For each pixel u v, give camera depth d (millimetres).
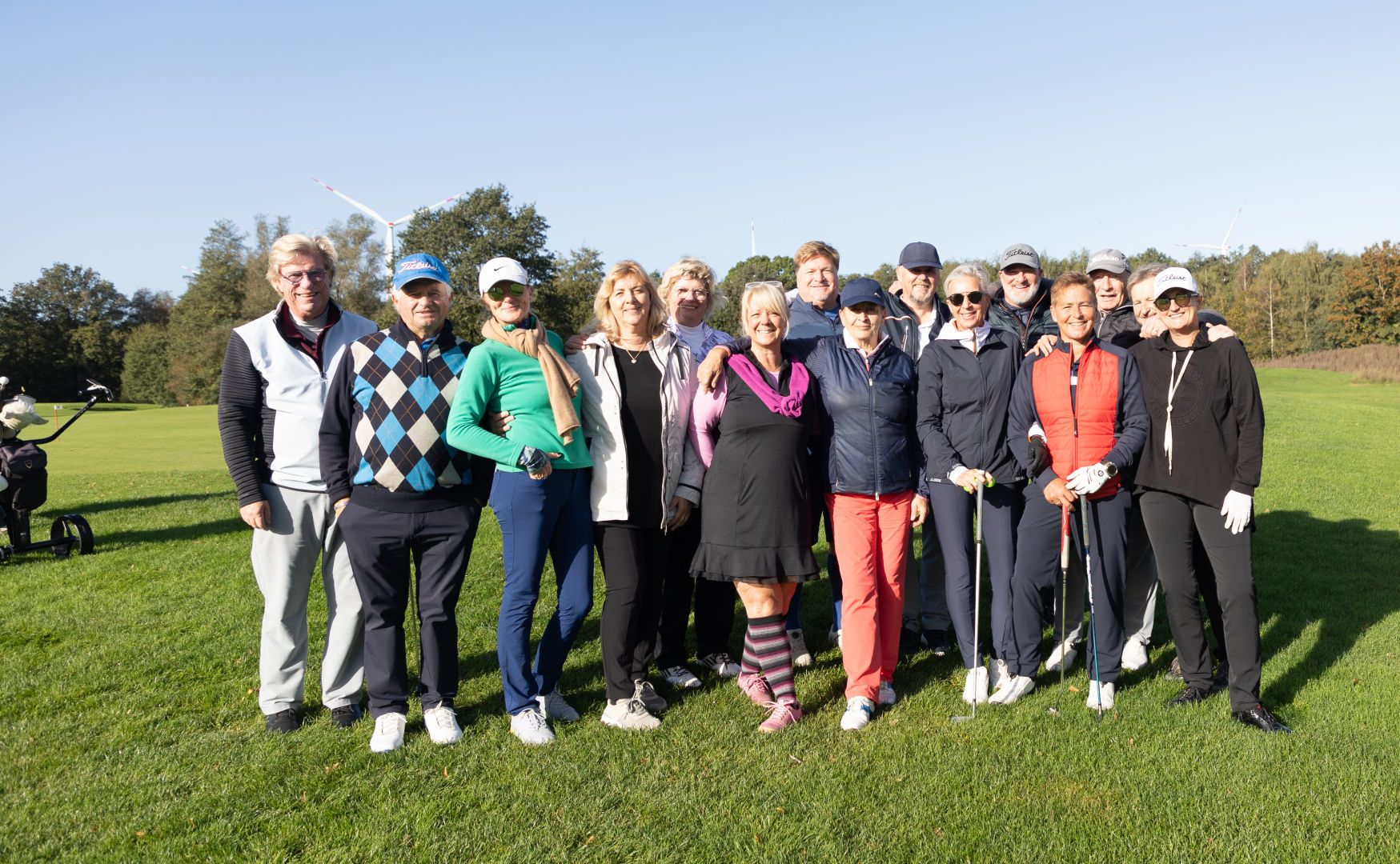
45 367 76750
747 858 2924
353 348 3891
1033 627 4293
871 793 3346
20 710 4316
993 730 3889
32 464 7773
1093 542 4156
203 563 7613
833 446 4109
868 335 4152
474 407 3771
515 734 3902
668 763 3615
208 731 4047
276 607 3998
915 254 5207
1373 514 8977
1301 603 5801
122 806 3326
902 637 5164
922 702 4293
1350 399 26953
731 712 4191
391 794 3377
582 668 4863
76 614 6055
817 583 6590
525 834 3086
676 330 4789
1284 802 3201
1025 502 4461
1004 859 2891
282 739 3896
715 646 4910
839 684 4578
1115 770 3480
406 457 3762
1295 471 11875
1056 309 4223
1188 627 4180
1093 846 2961
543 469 3748
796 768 3568
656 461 4094
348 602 4109
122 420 32219
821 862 2896
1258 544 7625
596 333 4223
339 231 59344
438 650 3947
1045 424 4203
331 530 4043
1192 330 4125
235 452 3885
